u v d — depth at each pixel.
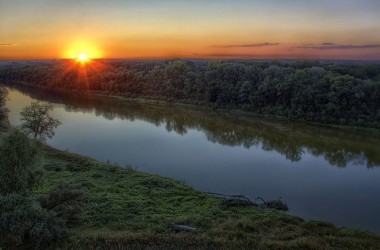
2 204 24.39
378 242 26.78
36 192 32.78
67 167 42.53
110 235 25.25
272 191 40.09
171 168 47.38
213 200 34.00
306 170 47.94
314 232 28.05
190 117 85.69
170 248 24.16
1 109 74.56
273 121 81.06
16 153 28.20
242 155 54.47
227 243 25.00
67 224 27.06
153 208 31.22
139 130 71.19
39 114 53.03
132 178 39.62
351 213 34.56
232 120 82.25
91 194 33.44
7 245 23.39
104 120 81.12
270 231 27.78
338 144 61.53
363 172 47.53
